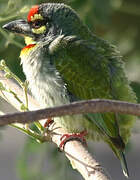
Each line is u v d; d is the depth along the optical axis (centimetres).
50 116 686
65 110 689
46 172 1170
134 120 1019
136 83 1155
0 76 1036
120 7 1362
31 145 1167
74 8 1187
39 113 683
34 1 1141
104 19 1177
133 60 1430
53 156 1172
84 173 848
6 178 1962
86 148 910
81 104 692
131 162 1967
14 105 997
